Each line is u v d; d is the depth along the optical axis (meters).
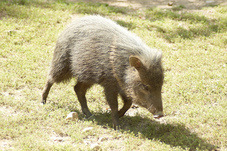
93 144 5.02
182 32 11.90
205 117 6.34
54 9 13.40
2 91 7.12
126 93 5.75
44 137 5.26
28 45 9.92
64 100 7.07
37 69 8.48
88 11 13.59
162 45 10.57
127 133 5.68
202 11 14.77
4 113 6.09
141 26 12.33
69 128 5.68
